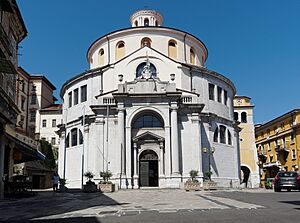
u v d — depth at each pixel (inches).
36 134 2748.5
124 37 1770.4
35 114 2839.6
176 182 1379.2
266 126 2972.4
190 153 1477.6
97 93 1652.3
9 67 861.2
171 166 1406.3
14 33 1093.1
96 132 1501.0
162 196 924.6
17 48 1147.9
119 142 1424.7
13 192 964.0
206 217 418.0
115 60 1764.3
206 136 1599.4
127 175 1389.0
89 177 1284.4
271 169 2861.7
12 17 1031.0
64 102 1871.3
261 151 3038.9
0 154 884.6
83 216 474.9
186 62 1788.9
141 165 1459.2
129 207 600.7
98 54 1852.9
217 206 580.7
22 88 2775.6
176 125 1441.9
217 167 1622.8
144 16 2001.7
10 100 940.0
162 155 1438.2
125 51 1754.4
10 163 1021.8
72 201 788.0
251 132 2561.5
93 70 1674.5
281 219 382.0
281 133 2746.1
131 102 1465.3
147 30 1756.9
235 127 1815.9
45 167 2293.3
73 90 1777.8
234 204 610.9
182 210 519.5
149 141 1459.2
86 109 1669.5
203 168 1550.2
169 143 1419.8
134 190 1245.1
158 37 1760.6
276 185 1156.5
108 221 406.0
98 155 1475.1
